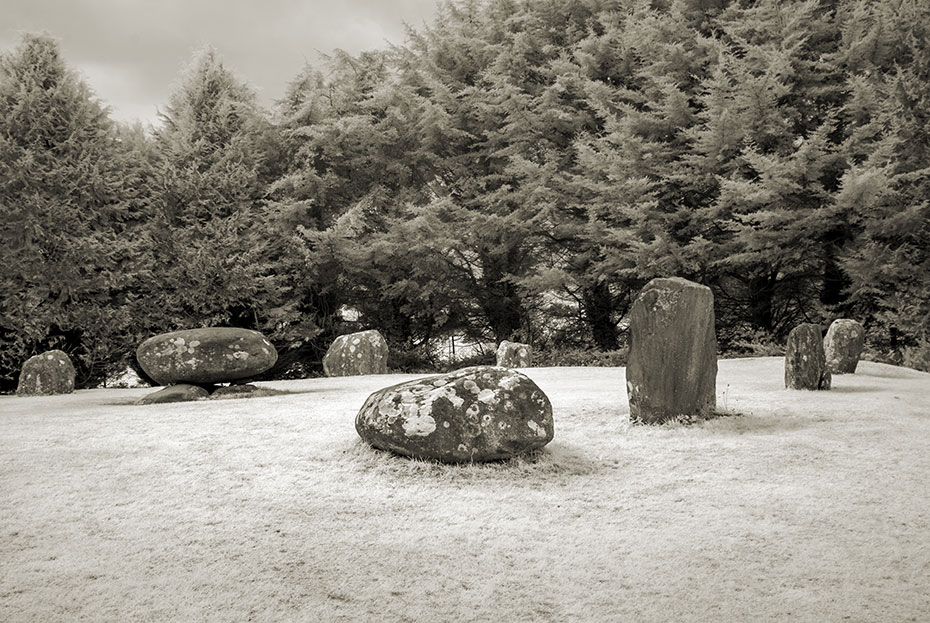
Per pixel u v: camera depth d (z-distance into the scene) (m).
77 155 20.83
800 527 5.26
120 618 3.82
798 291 23.80
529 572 4.48
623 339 26.47
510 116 24.14
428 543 4.96
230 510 5.61
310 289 25.66
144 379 22.61
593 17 26.72
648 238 21.70
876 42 20.45
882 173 17.69
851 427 8.70
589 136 23.36
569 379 15.20
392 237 23.88
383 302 26.89
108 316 20.45
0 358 19.17
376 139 25.34
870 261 18.86
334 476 6.61
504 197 24.16
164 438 8.27
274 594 4.13
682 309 9.01
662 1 25.94
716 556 4.73
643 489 6.29
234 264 22.25
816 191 19.78
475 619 3.87
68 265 19.81
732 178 20.44
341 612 3.92
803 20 21.53
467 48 27.92
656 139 23.25
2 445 7.91
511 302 26.16
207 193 22.81
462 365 26.25
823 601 4.06
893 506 5.73
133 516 5.45
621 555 4.76
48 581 4.27
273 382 16.89
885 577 4.39
